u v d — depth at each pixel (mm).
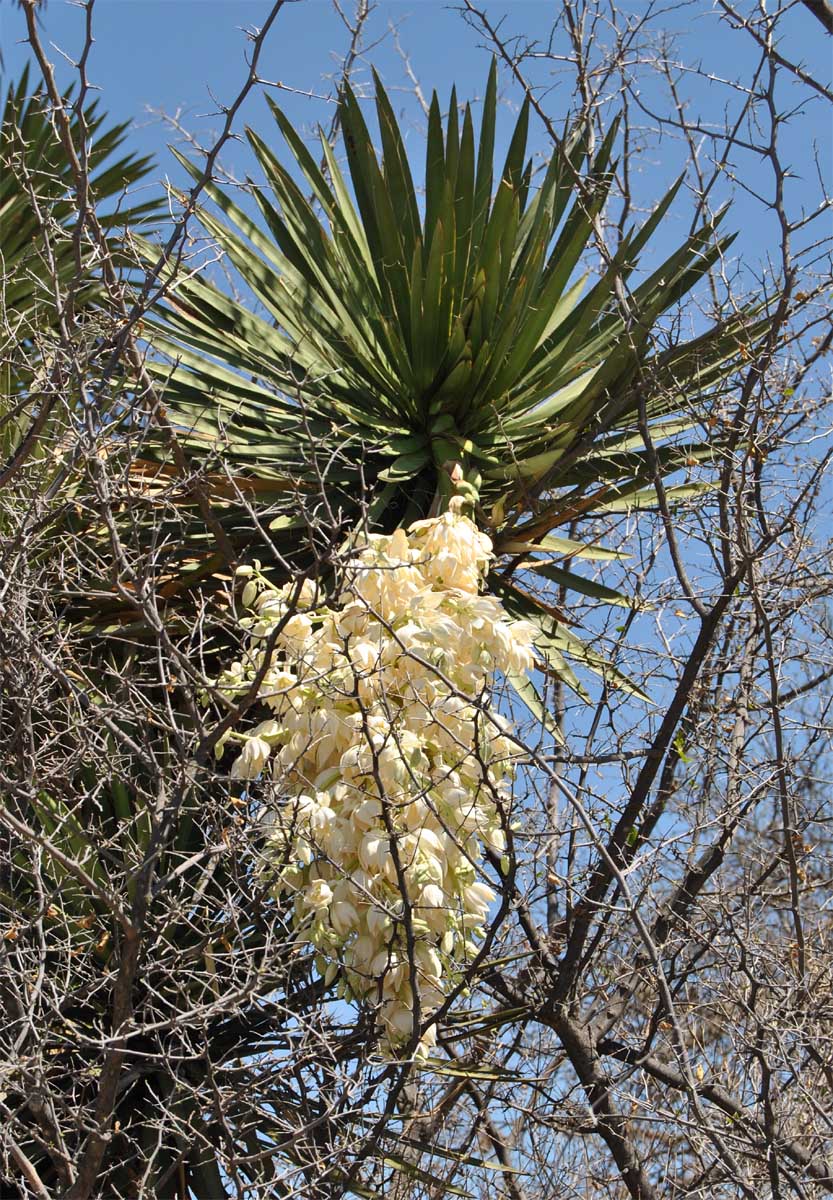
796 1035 2988
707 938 3215
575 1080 3934
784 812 3002
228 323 4121
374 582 2635
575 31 3473
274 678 2635
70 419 2604
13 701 2631
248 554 3740
